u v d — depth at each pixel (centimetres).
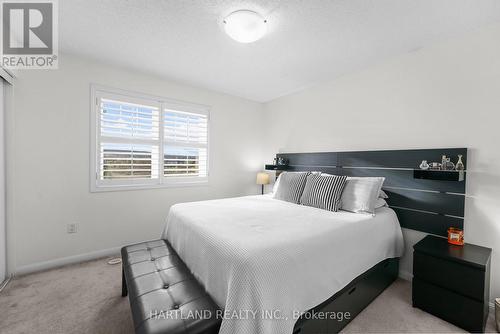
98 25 184
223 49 221
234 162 379
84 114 247
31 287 196
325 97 306
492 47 175
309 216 190
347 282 151
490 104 176
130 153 278
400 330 152
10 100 206
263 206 234
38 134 223
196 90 331
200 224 163
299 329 121
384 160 240
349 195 217
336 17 168
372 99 253
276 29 185
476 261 149
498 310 152
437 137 204
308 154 325
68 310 167
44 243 228
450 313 158
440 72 202
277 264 114
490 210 176
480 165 181
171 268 149
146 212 291
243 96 376
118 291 191
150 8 163
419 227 214
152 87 291
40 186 225
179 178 321
